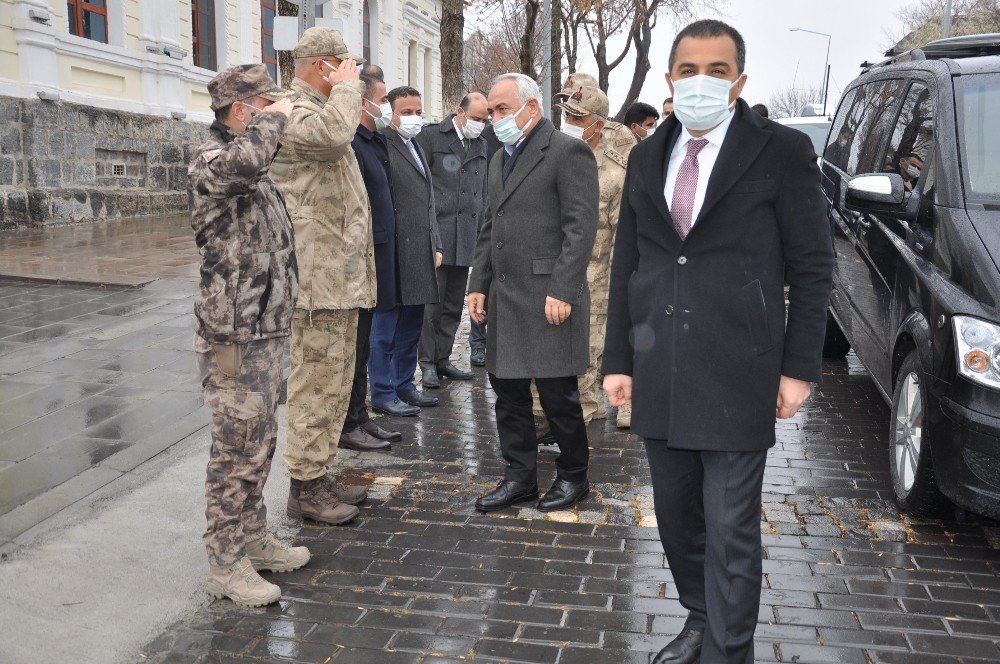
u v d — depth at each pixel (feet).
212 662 9.14
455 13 34.91
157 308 25.77
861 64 22.82
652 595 10.65
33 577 10.57
